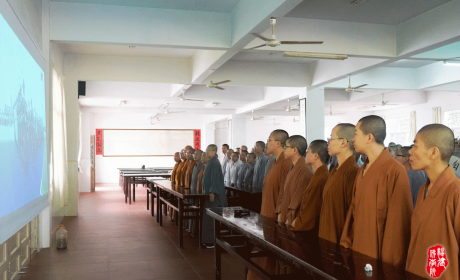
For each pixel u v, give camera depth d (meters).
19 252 4.39
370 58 7.72
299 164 3.26
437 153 1.91
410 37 6.70
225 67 9.55
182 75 9.28
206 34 6.24
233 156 9.37
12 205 3.03
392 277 1.81
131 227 7.25
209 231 5.68
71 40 5.82
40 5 5.50
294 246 2.39
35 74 4.21
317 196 2.85
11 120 3.04
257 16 5.25
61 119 7.30
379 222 2.20
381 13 6.41
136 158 18.95
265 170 6.90
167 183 7.71
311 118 10.00
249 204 6.54
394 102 14.41
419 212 1.93
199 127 19.84
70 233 6.68
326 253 2.22
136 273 4.44
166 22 6.12
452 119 13.54
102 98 11.88
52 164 5.96
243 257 3.14
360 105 15.81
